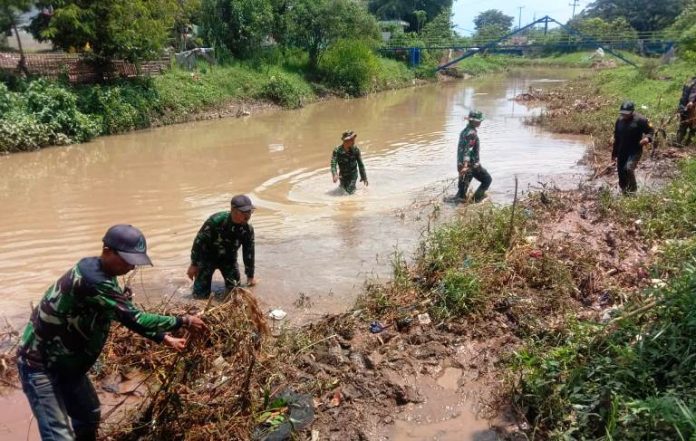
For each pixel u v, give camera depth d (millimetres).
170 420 3523
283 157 13172
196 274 5617
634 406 3141
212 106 21328
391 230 7832
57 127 14758
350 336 4734
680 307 3877
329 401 3926
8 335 4957
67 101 15164
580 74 48875
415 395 4020
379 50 42500
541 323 4711
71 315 2877
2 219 8383
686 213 6762
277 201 9383
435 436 3633
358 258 6809
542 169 11867
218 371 3963
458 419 3795
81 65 18078
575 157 13180
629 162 8438
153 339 3150
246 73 25312
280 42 31094
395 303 5211
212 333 3680
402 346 4609
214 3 26703
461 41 53031
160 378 3691
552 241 6340
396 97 31078
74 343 2959
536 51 72812
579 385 3615
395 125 18953
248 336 3832
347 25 32500
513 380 3867
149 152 13930
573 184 10328
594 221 7414
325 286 6004
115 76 18828
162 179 10969
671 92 18922
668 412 2967
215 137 16344
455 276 5223
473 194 9414
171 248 7191
